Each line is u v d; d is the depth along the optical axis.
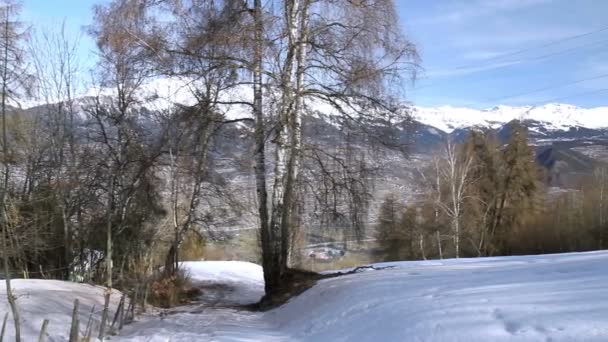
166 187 19.78
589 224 37.41
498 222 41.19
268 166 14.51
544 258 11.35
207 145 15.22
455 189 35.81
